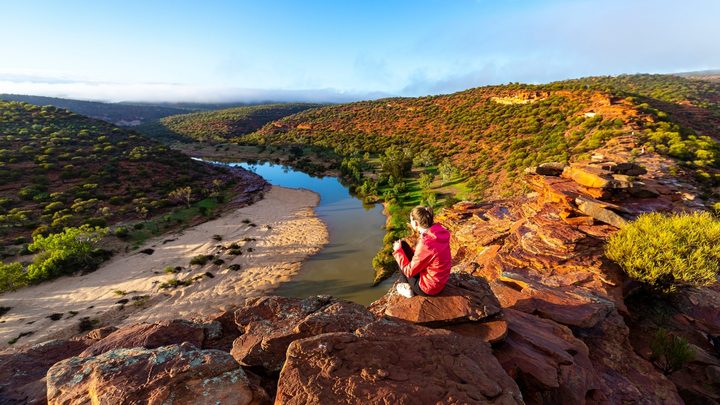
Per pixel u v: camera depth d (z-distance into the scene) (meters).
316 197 71.88
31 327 28.66
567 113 77.75
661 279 7.75
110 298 32.81
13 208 52.19
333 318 4.21
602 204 9.87
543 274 8.44
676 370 5.83
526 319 5.48
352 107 179.75
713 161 36.31
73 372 3.35
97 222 49.72
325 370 2.97
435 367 3.14
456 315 4.26
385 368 3.05
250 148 141.38
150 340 4.39
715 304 7.78
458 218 16.06
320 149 125.88
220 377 3.16
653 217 8.62
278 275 37.06
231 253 42.00
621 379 5.07
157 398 2.85
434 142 99.88
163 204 60.16
